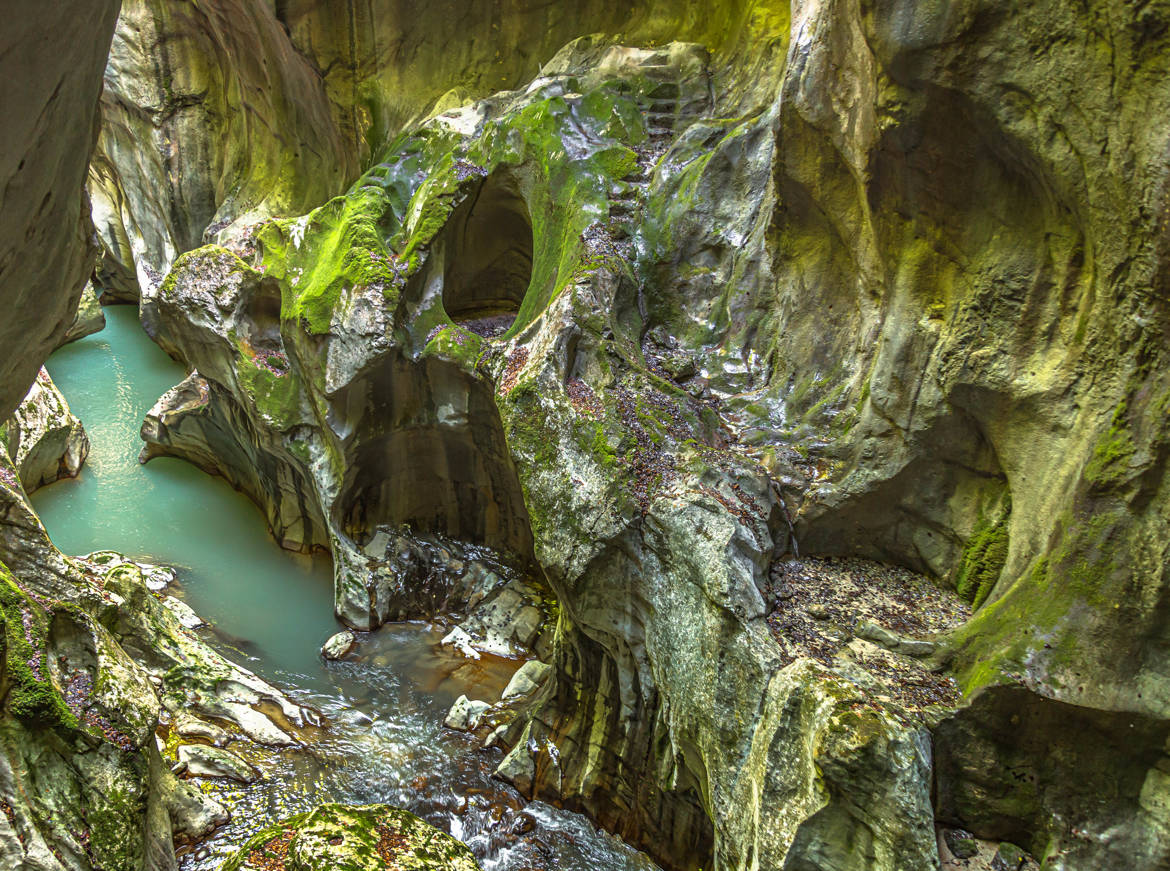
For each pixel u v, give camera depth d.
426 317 12.31
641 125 12.62
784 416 9.52
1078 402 6.39
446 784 9.90
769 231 9.59
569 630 9.53
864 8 6.57
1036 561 6.61
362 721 10.90
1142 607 5.74
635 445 9.00
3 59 2.97
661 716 8.48
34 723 6.85
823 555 8.66
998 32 5.99
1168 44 5.02
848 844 6.22
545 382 9.70
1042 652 6.21
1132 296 5.71
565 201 11.78
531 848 9.05
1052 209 6.37
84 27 3.46
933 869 5.84
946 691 6.64
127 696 7.50
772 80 11.61
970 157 6.72
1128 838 5.89
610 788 9.24
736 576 7.50
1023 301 6.77
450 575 13.23
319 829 7.22
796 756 6.53
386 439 12.86
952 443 7.71
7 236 3.62
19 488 8.95
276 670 11.74
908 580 8.23
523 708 10.87
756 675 7.15
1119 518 5.88
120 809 7.17
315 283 12.62
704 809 8.33
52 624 7.35
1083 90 5.61
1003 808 6.40
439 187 12.52
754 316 10.46
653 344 10.89
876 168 7.42
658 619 8.30
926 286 7.62
